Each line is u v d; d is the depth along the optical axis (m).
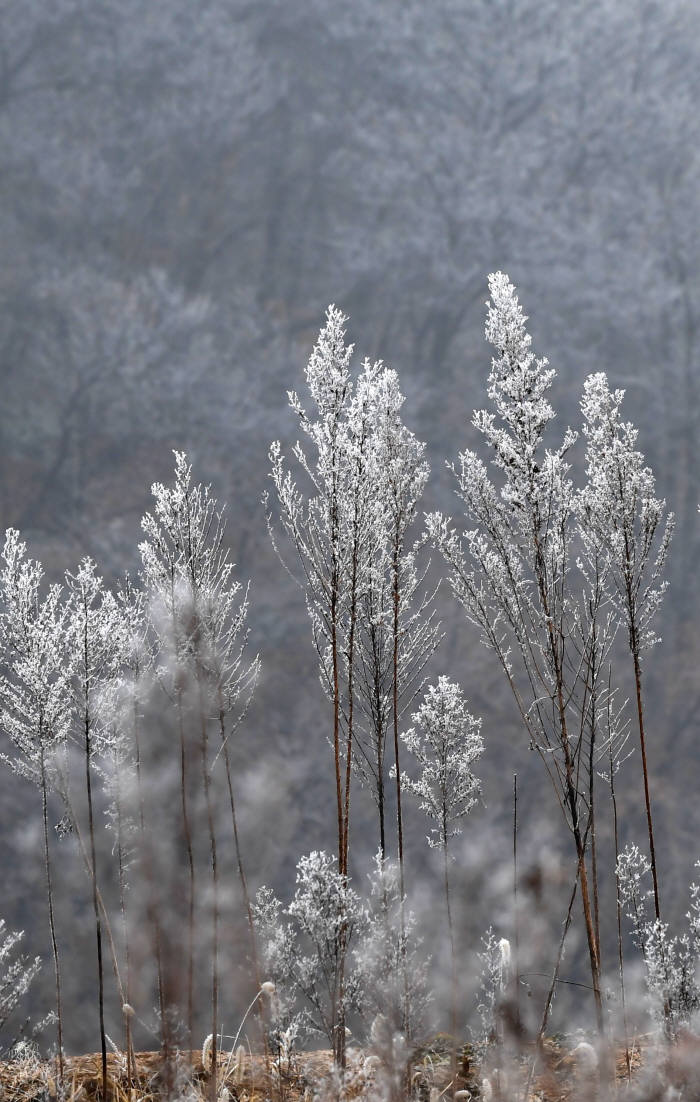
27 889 30.72
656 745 39.31
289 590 41.69
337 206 53.97
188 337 49.38
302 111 54.91
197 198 52.78
